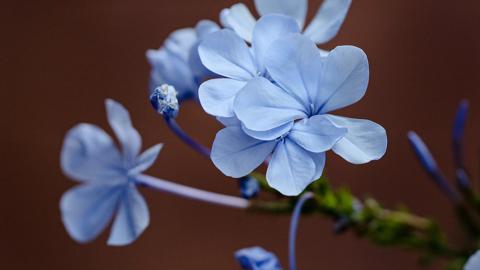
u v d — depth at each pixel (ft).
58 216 1.89
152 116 1.87
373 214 1.11
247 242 1.80
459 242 1.15
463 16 1.85
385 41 1.86
